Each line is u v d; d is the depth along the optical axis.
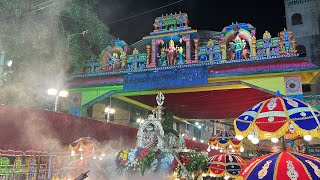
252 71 14.21
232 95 17.45
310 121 4.01
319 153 13.29
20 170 8.46
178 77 15.38
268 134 4.24
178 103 19.84
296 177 3.75
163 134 5.97
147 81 15.86
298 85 13.66
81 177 5.44
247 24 14.91
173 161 5.55
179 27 16.09
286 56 13.76
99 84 16.58
